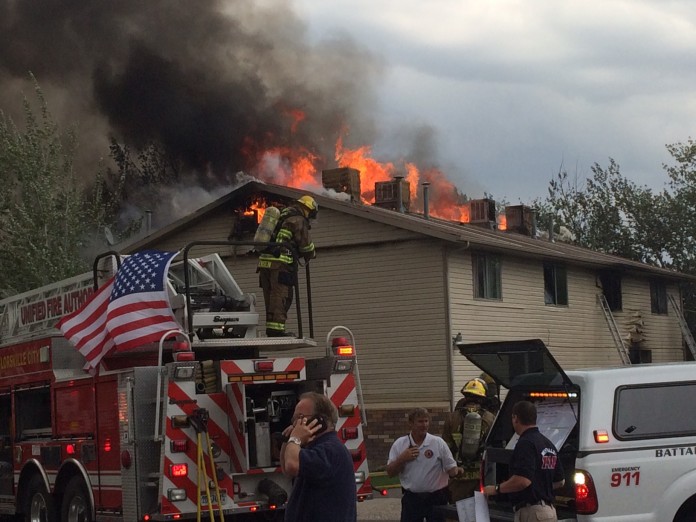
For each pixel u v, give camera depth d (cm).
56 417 1160
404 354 2250
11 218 2336
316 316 2370
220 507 977
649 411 822
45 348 1185
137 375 1011
